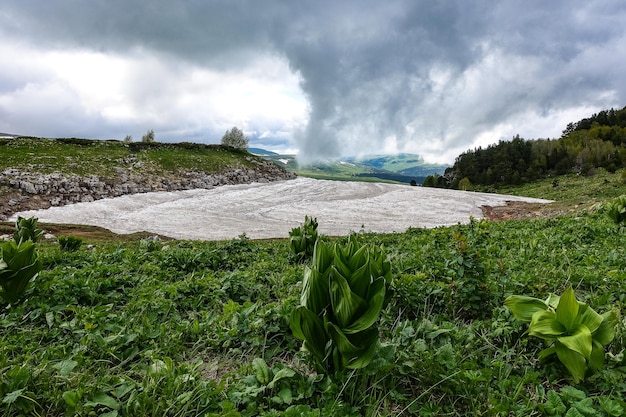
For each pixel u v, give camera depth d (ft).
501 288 16.99
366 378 9.89
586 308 9.98
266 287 21.21
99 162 170.71
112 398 9.46
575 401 8.97
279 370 10.54
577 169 344.28
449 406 9.58
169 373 10.30
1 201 110.52
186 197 150.20
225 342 13.09
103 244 58.90
